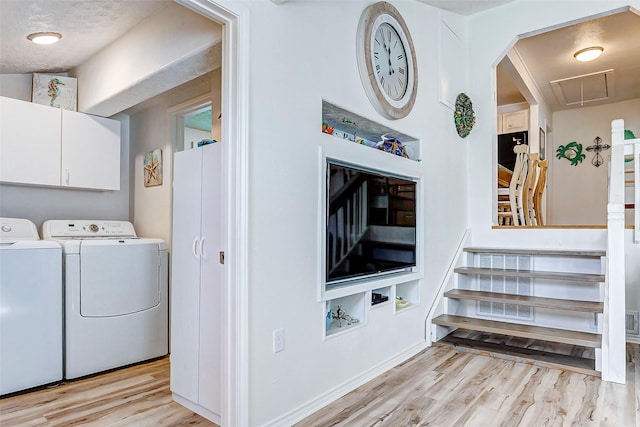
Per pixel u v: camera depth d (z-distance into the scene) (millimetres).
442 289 3652
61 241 2848
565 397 2367
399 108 2973
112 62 2842
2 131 2891
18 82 3227
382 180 2879
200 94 3357
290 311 2119
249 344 1900
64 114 3205
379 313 2812
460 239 4102
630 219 4395
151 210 3785
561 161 7359
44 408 2311
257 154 1954
